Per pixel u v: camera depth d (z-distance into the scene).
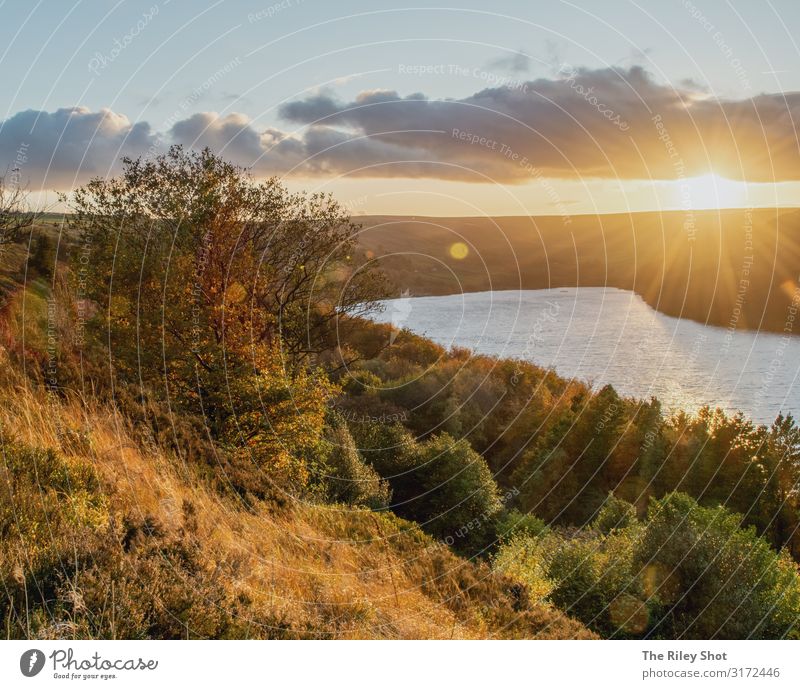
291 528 10.52
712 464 39.81
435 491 27.84
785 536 38.66
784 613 19.50
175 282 16.16
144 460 9.30
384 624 7.43
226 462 12.13
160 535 6.54
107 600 4.79
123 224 17.33
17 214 19.48
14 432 7.46
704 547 19.67
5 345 11.38
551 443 39.47
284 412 15.68
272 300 20.22
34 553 4.96
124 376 14.16
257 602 6.36
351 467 21.22
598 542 20.89
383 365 38.59
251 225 19.12
